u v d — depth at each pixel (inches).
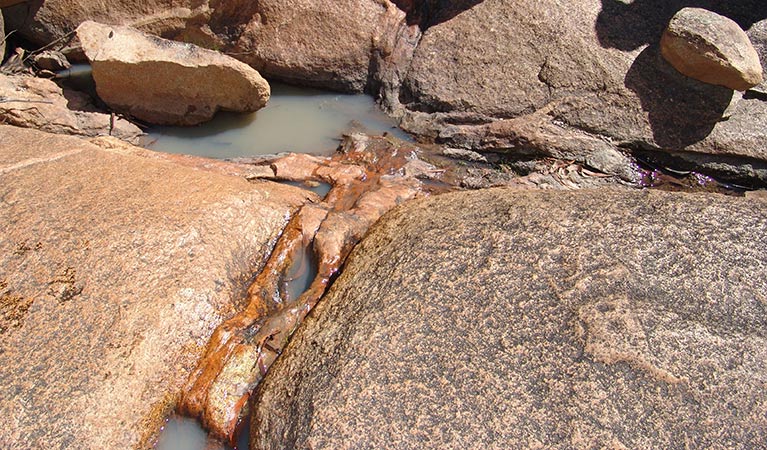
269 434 53.7
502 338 55.3
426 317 57.6
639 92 94.8
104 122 92.3
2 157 71.1
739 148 92.7
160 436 56.5
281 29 102.3
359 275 65.1
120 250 62.4
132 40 90.4
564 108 95.6
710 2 102.0
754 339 54.7
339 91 105.7
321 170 87.6
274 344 62.4
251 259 69.7
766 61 97.7
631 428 49.4
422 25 104.8
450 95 98.2
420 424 50.6
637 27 98.7
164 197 69.6
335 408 51.9
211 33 104.3
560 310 56.9
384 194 82.7
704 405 50.5
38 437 50.6
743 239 63.0
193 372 59.5
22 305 56.9
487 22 101.0
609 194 70.8
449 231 66.4
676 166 95.9
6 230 62.2
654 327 55.1
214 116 99.3
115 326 57.4
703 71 90.7
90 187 68.9
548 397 51.3
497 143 94.8
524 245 63.0
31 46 107.4
